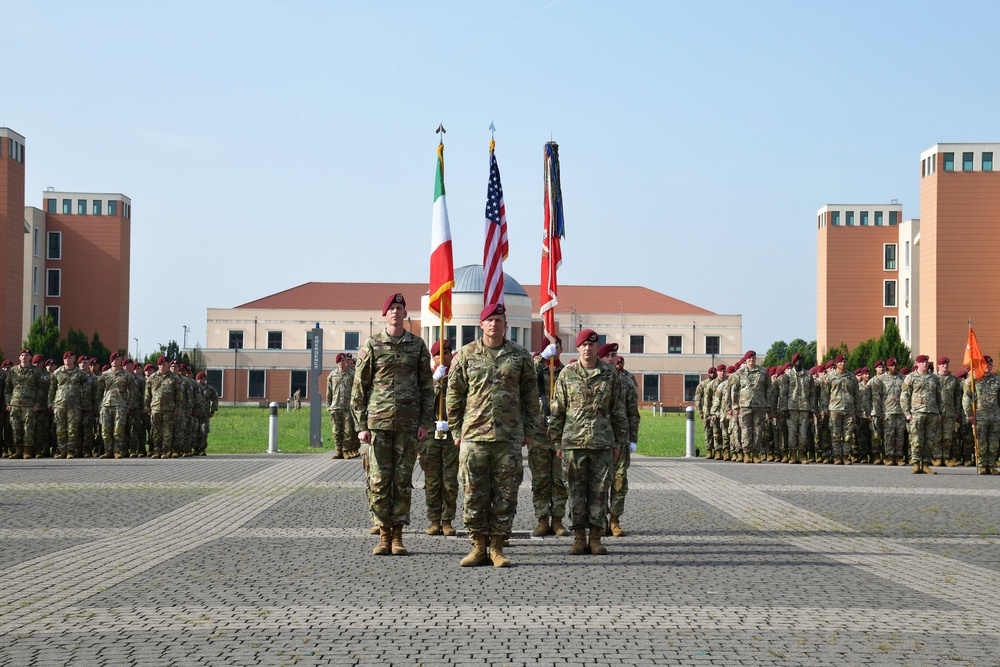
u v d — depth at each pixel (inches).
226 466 815.7
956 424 935.7
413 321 3617.1
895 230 3447.3
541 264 529.3
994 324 2640.3
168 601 303.1
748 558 389.1
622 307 3863.2
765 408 922.1
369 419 396.8
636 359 3565.5
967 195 2655.0
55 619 279.0
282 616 283.4
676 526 482.3
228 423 1779.0
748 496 614.9
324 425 1707.7
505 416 376.8
